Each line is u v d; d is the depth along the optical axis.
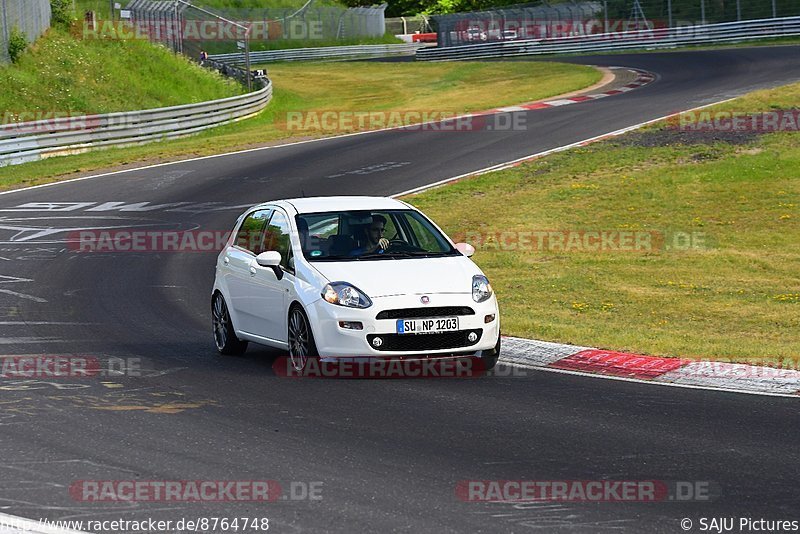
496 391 33.69
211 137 133.38
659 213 79.38
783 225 74.56
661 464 25.38
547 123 122.19
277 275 37.88
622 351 40.16
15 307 52.59
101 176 104.06
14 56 150.88
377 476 24.47
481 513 21.86
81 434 28.47
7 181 102.44
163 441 27.72
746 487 23.53
